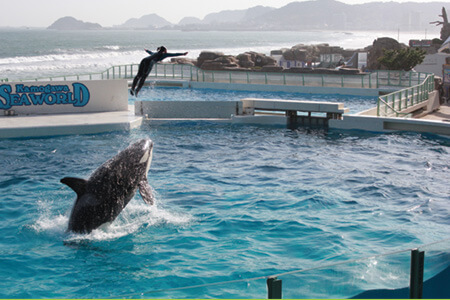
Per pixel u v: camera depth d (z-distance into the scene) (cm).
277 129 2067
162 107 2198
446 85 2777
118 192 872
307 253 842
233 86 3441
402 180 1309
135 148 895
